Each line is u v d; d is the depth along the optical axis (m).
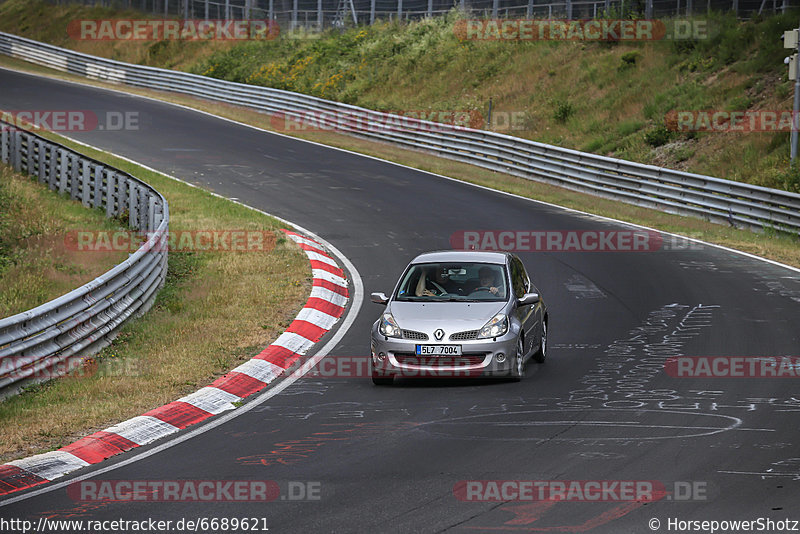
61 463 33.28
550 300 63.12
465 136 133.12
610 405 39.28
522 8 188.62
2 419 38.59
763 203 95.31
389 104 164.75
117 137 140.50
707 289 65.69
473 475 30.33
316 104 160.75
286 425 37.69
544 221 93.56
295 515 27.05
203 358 48.03
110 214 88.12
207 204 95.81
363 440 35.06
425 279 47.78
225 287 65.50
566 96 150.25
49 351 45.47
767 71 126.50
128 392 42.47
